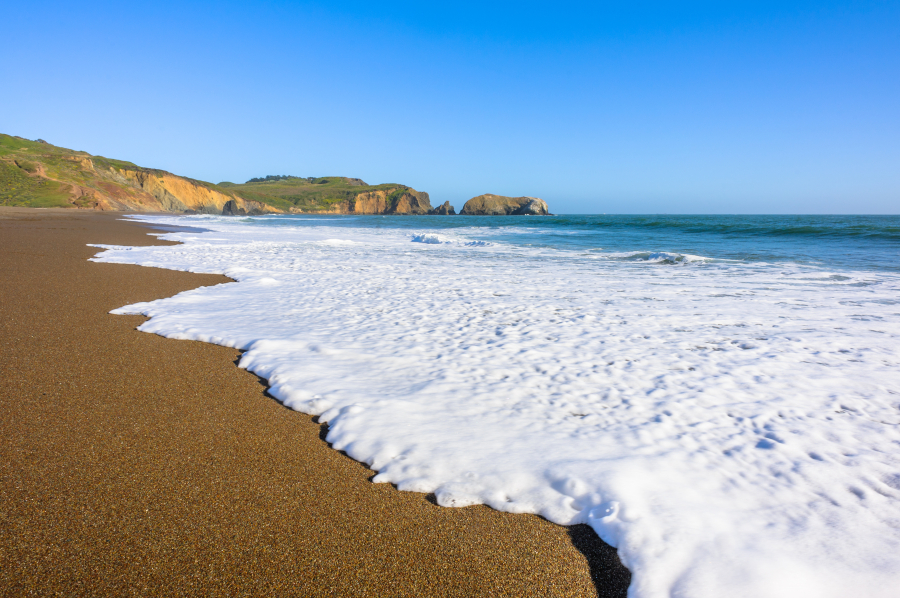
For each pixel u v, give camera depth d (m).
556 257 13.59
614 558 1.99
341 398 3.46
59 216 33.56
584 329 5.53
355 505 2.28
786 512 2.25
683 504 2.30
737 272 10.29
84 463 2.53
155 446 2.74
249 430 2.99
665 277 9.59
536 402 3.50
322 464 2.63
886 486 2.46
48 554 1.87
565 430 3.06
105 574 1.79
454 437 2.94
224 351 4.54
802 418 3.28
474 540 2.08
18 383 3.54
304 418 3.19
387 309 6.46
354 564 1.91
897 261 12.08
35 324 5.13
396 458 2.69
